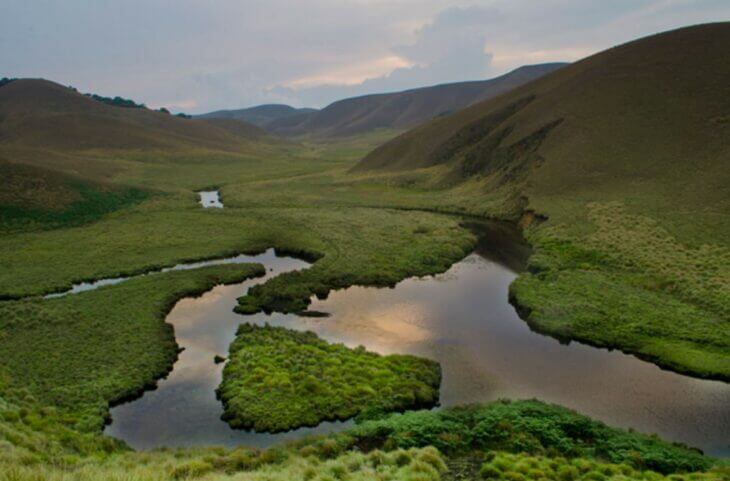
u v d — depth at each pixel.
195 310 40.94
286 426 25.23
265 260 55.03
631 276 44.03
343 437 21.91
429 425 22.75
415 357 32.12
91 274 48.94
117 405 27.72
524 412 24.34
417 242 58.72
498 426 22.67
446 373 30.78
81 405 26.61
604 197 64.38
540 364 31.67
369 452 21.12
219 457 20.33
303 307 41.38
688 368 29.98
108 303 40.91
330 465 18.14
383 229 65.06
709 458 21.17
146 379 29.75
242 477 16.56
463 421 23.69
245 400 27.27
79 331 35.75
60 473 13.58
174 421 26.25
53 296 44.19
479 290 45.19
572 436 22.64
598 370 30.72
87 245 58.91
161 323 37.62
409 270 49.69
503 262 53.31
